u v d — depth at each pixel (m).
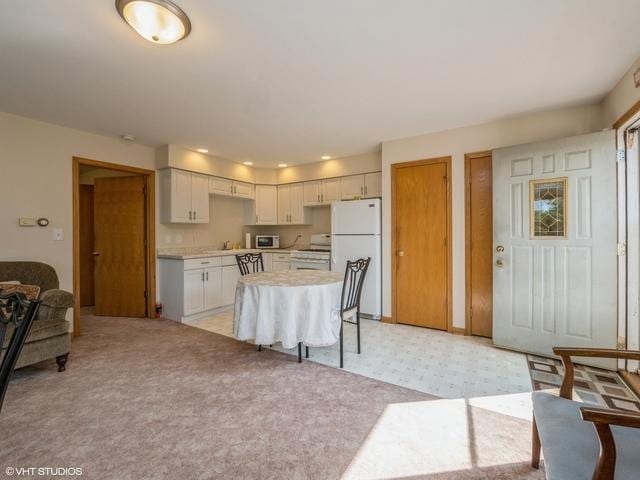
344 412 1.94
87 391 2.19
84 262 4.81
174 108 2.83
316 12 1.60
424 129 3.44
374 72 2.22
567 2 1.55
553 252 2.72
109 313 4.26
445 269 3.52
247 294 2.56
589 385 2.27
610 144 2.46
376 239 3.91
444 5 1.57
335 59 2.05
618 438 1.05
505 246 2.97
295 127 3.35
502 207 2.98
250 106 2.80
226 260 4.53
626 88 2.24
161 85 2.39
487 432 1.75
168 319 4.11
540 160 2.77
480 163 3.28
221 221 5.18
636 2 1.55
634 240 2.41
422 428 1.78
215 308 4.39
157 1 1.50
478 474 1.44
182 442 1.65
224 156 4.58
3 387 0.88
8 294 0.95
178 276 4.02
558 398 1.32
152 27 1.64
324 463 1.51
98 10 1.58
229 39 1.82
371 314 3.95
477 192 3.30
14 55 1.97
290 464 1.50
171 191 4.08
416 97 2.64
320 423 1.82
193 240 4.73
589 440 1.04
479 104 2.78
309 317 2.45
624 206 2.44
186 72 2.20
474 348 3.02
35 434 1.71
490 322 3.28
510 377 2.42
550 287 2.74
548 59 2.07
